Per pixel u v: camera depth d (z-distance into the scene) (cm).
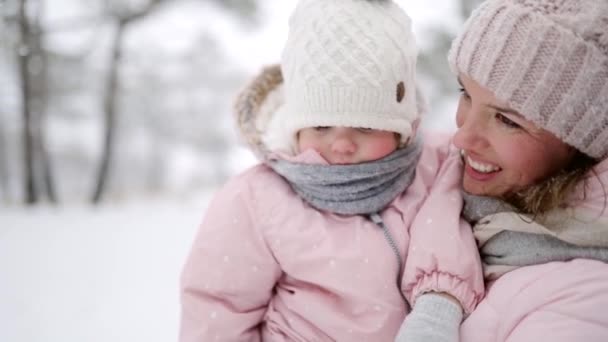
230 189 97
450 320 74
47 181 791
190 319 90
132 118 1295
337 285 85
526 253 77
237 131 102
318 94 88
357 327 84
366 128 89
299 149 95
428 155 102
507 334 70
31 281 244
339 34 89
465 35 77
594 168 74
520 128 74
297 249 89
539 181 77
